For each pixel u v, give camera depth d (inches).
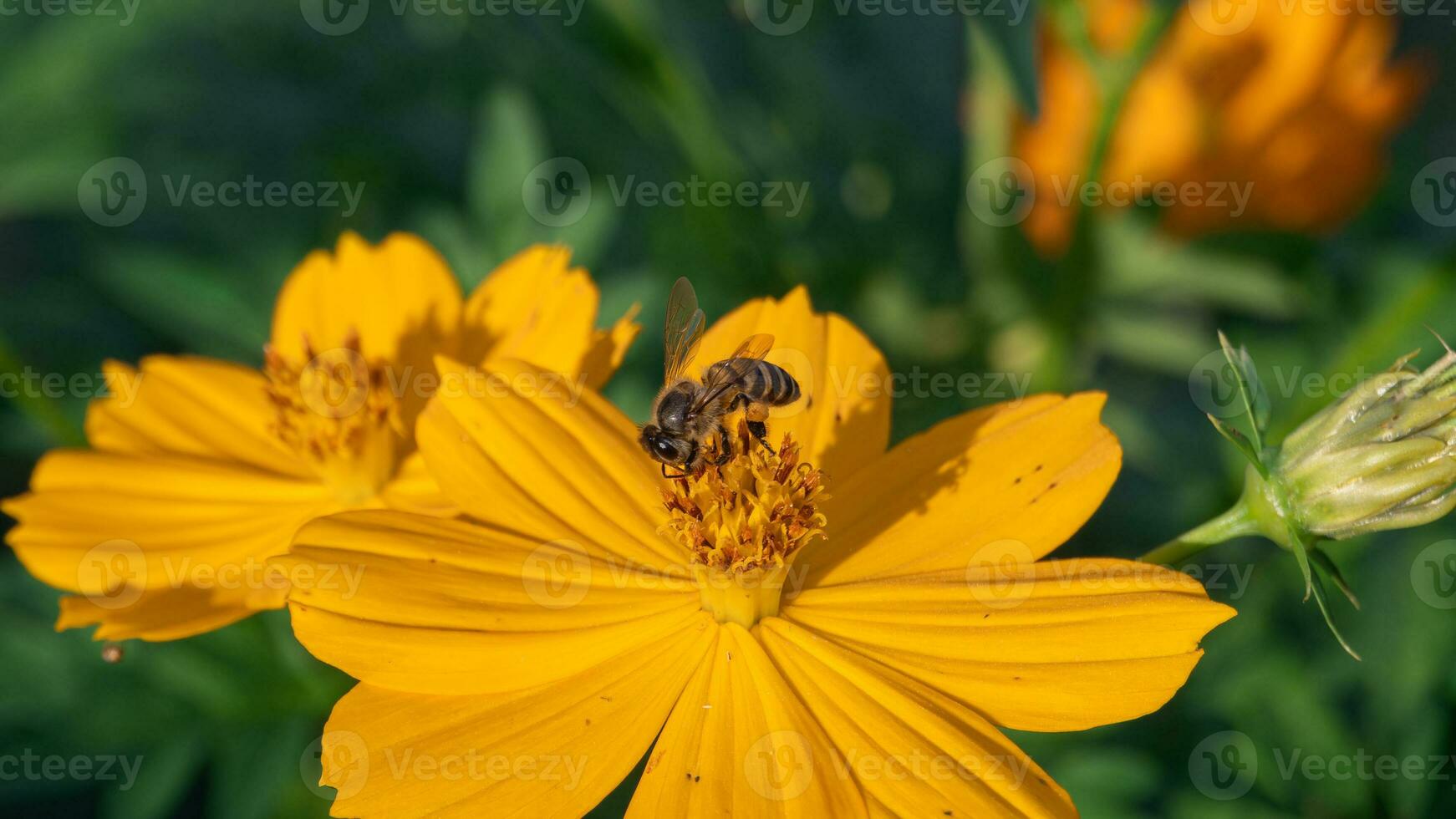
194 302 12.2
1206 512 12.4
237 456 11.0
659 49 12.4
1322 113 12.1
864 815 9.6
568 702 9.8
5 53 12.5
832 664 9.9
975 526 10.1
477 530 10.1
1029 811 9.5
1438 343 12.2
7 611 11.4
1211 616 9.8
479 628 9.9
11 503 10.6
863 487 10.3
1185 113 12.1
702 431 10.2
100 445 10.9
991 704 9.7
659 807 9.6
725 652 10.0
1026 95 11.4
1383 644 11.8
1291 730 11.6
